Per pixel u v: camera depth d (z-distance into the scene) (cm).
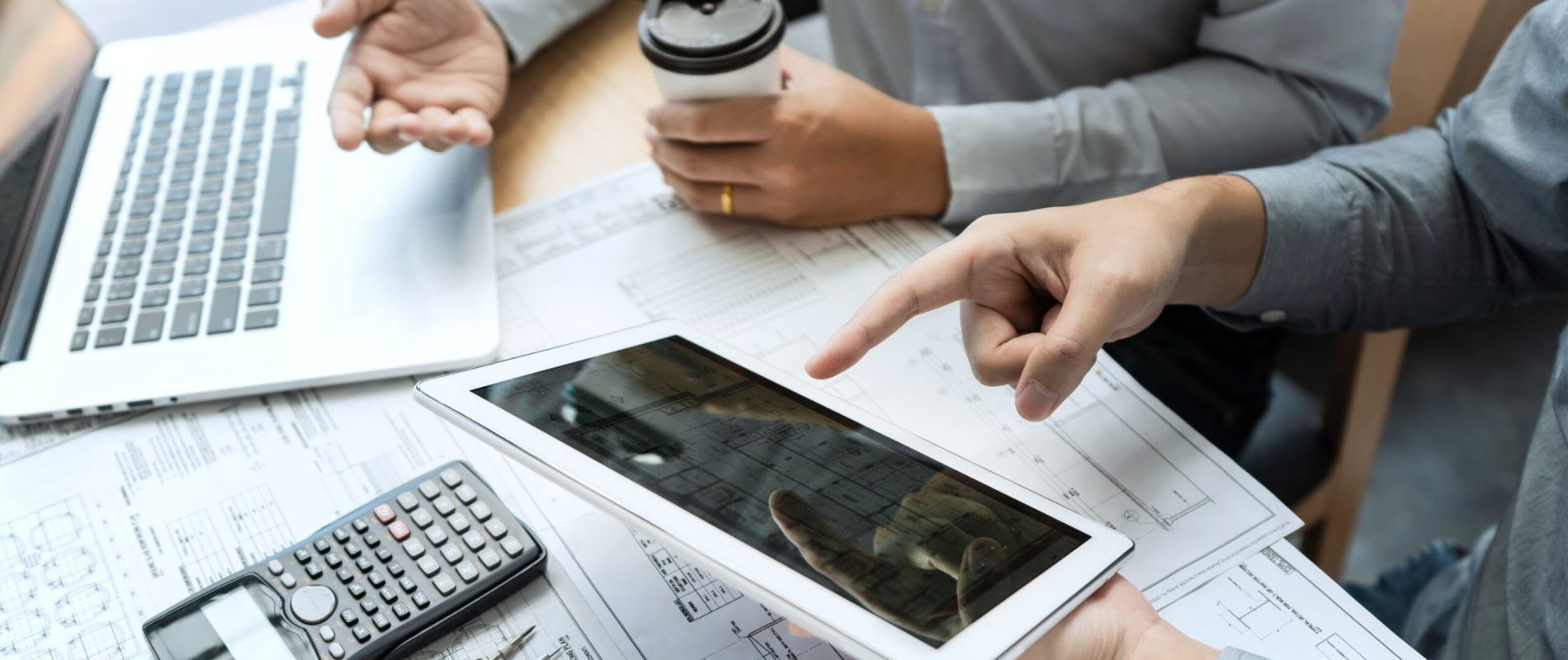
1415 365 146
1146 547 48
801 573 38
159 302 60
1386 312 63
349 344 58
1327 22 68
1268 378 82
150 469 53
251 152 70
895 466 44
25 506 52
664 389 45
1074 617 41
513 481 52
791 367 57
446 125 65
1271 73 72
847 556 39
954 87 84
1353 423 80
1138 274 47
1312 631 44
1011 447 52
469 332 59
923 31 82
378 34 70
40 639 46
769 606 38
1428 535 130
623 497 40
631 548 49
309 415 56
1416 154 63
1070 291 47
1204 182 56
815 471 42
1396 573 83
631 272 64
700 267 64
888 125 65
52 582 49
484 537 47
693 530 39
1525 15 59
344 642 43
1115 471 51
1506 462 136
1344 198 60
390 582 45
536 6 78
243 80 76
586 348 47
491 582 45
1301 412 81
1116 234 49
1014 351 47
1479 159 58
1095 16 78
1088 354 45
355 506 51
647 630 46
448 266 63
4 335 58
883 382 56
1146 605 42
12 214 63
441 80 72
